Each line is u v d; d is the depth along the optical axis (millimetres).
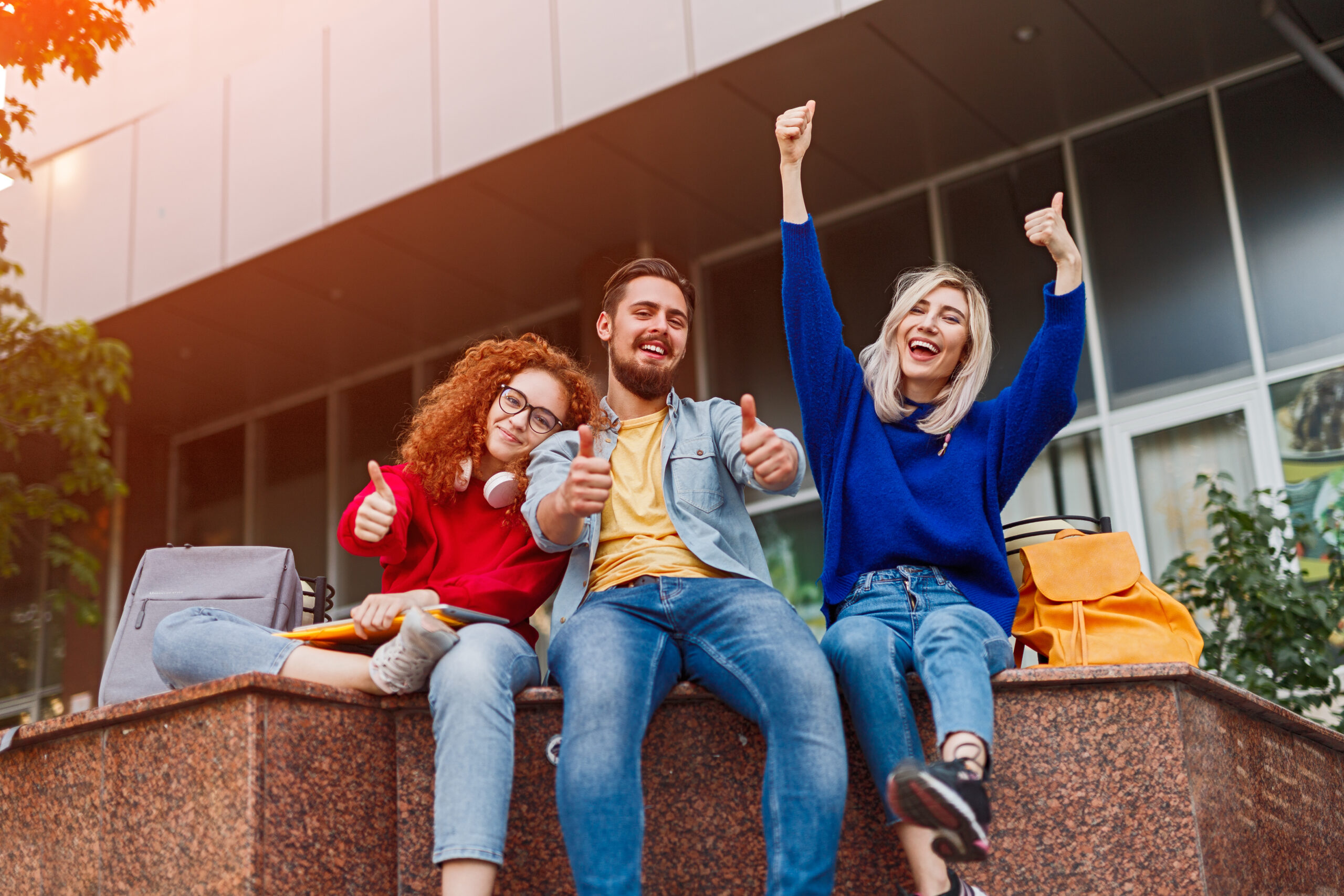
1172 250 7203
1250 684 5012
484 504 2943
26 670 10750
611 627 2471
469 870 2217
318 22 8477
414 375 10047
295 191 8234
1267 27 6723
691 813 2533
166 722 2469
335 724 2482
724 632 2506
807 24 6492
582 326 8570
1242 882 2578
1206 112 7230
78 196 9344
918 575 2725
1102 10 6477
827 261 8359
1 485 7828
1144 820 2449
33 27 4910
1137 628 2803
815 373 2994
